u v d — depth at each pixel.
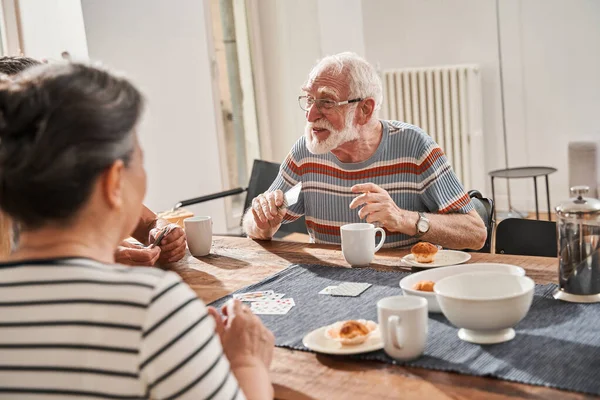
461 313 1.32
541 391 1.15
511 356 1.27
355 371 1.28
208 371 0.93
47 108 0.95
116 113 0.98
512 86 5.47
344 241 1.92
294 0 4.93
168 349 0.90
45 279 0.95
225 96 4.80
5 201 0.97
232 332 1.19
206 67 4.29
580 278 1.52
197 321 0.94
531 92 5.42
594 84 5.23
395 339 1.28
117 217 1.03
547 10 5.28
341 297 1.67
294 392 1.22
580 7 5.18
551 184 5.50
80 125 0.95
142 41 3.83
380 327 1.31
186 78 4.14
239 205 4.99
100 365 0.90
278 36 5.00
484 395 1.15
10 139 0.96
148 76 3.87
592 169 5.24
